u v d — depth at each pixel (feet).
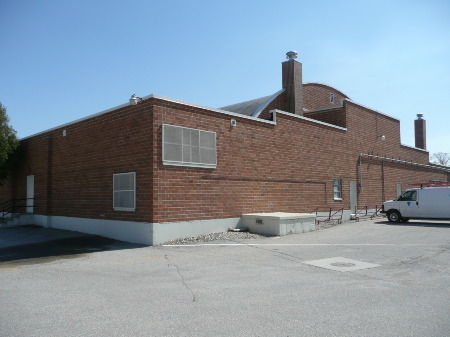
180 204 45.57
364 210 80.79
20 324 17.98
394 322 18.11
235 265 31.91
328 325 17.69
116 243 45.37
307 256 35.81
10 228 62.18
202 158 48.21
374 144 86.43
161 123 44.32
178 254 37.24
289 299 21.93
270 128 58.90
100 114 52.42
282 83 79.15
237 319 18.56
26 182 71.15
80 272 29.71
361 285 25.20
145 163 44.27
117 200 48.39
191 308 20.31
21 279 27.40
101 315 19.24
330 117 79.30
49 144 64.18
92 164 53.72
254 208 55.11
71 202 58.08
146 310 20.01
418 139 124.67
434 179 117.29
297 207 62.95
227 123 52.03
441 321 18.25
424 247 40.34
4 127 67.10
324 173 69.82
